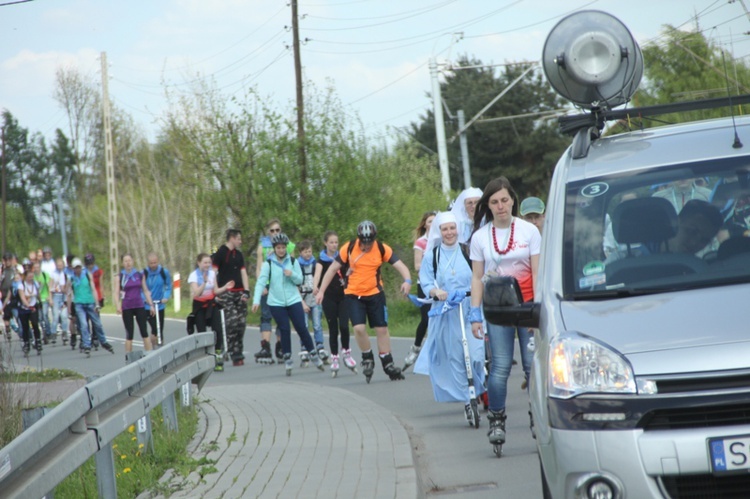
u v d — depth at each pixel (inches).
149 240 4104.3
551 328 358.9
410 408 821.2
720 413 318.3
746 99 432.8
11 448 342.6
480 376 698.8
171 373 690.2
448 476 564.1
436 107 2549.2
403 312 1977.1
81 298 1635.1
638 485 319.0
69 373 1232.2
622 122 482.3
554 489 342.6
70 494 523.2
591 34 472.1
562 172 435.5
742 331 328.8
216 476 547.8
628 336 339.9
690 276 372.2
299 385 954.7
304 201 2432.3
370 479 516.7
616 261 385.4
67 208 6565.0
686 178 408.8
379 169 2477.9
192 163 2551.7
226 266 1264.8
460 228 807.1
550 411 338.3
